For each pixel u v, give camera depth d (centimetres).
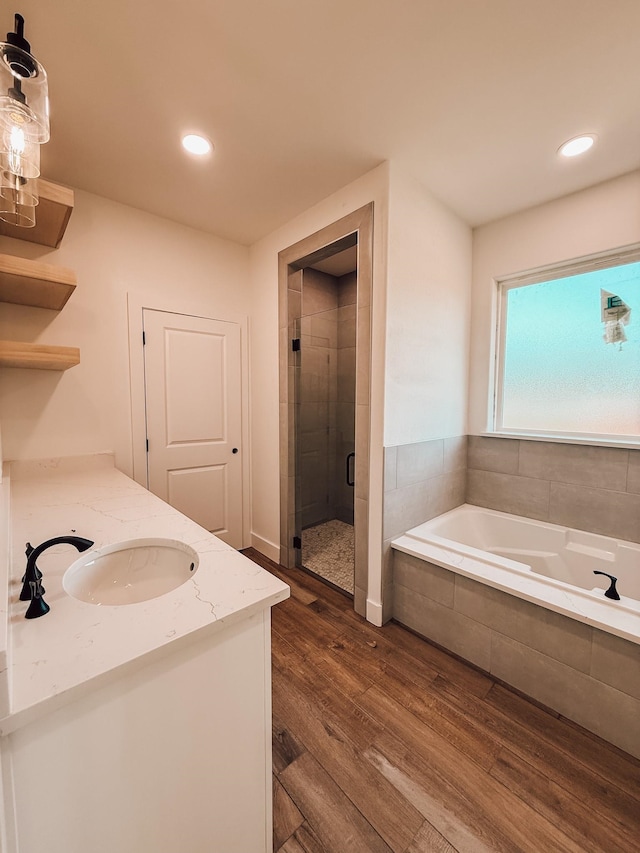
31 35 118
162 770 72
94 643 66
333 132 164
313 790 118
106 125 159
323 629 202
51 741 58
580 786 119
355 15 112
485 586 168
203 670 76
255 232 265
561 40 121
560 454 229
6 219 128
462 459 266
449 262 235
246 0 108
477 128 162
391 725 142
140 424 239
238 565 97
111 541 113
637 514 202
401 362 202
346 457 323
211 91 141
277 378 268
